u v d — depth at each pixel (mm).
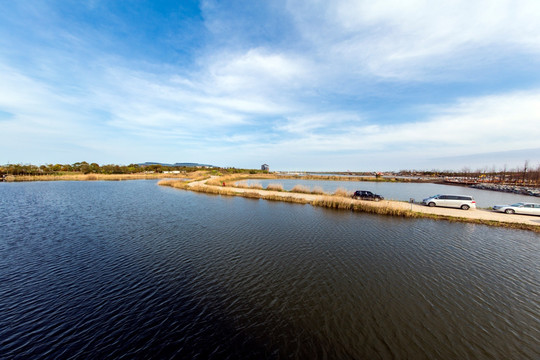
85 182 68500
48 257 13242
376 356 6523
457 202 27641
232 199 35281
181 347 6848
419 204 30281
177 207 28531
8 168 80625
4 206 28328
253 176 110250
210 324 7859
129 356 6500
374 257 13422
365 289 10016
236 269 11914
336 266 12250
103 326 7711
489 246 15180
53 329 7539
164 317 8211
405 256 13562
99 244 15383
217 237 16969
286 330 7578
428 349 6789
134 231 18328
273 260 13023
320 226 20031
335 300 9211
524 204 24844
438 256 13562
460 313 8398
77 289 9945
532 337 7238
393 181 94500
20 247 14742
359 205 27188
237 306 8859
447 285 10305
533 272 11508
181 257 13375
